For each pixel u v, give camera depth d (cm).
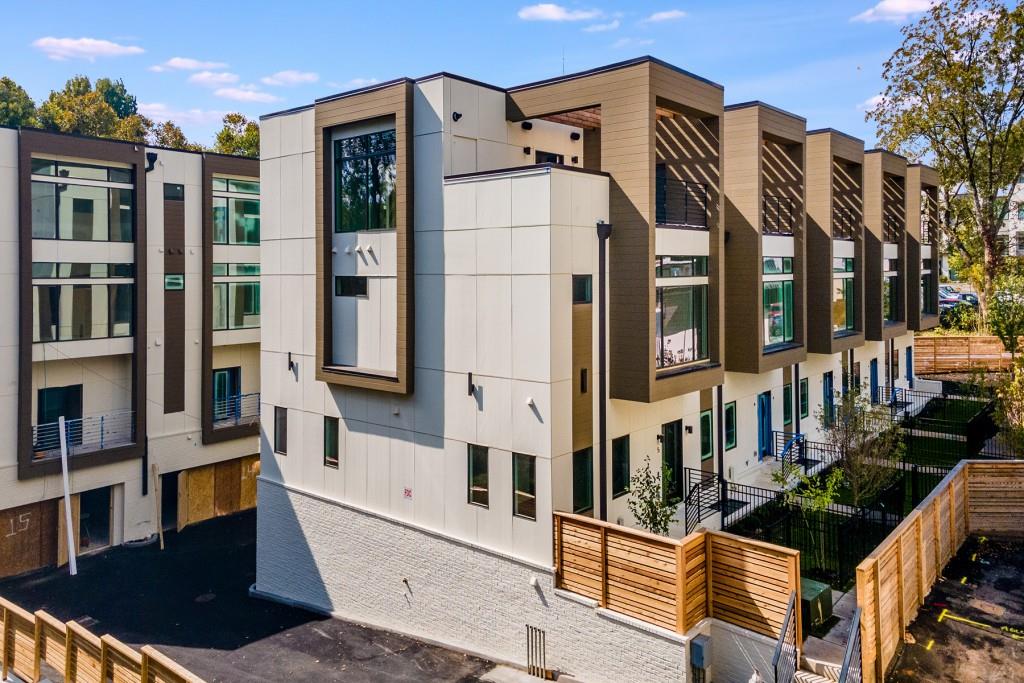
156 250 2938
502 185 1678
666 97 1750
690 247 1925
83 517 2795
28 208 2500
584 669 1570
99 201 2745
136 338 2834
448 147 1798
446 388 1816
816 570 1742
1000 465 1903
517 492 1680
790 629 1330
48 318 2612
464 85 1834
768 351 2323
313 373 2170
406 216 1845
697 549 1438
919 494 2283
